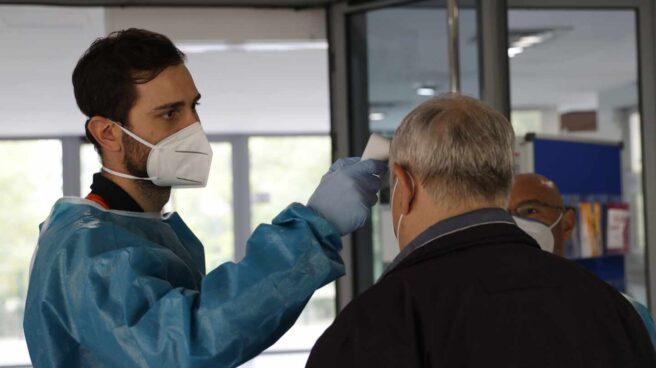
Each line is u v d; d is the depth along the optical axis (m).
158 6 4.33
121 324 1.19
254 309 1.18
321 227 1.24
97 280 1.22
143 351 1.17
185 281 1.34
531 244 1.10
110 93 1.38
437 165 1.09
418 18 4.05
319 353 1.02
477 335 0.99
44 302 1.26
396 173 1.14
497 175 1.10
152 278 1.22
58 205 1.40
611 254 3.80
